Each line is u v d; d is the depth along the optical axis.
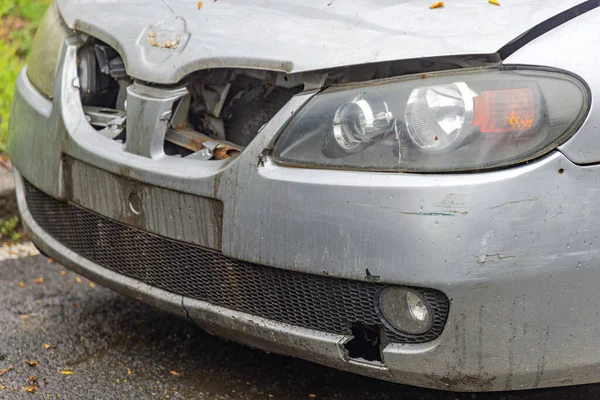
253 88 2.85
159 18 2.94
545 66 2.42
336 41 2.57
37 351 3.33
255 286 2.62
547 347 2.42
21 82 3.40
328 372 3.27
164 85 2.79
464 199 2.31
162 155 2.79
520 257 2.32
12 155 3.38
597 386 3.15
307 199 2.44
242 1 2.88
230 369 3.27
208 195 2.62
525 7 2.59
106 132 3.01
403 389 3.16
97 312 3.72
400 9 2.65
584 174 2.37
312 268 2.45
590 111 2.38
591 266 2.37
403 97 2.44
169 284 2.85
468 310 2.35
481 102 2.38
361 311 2.46
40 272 4.14
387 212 2.35
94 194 2.96
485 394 3.12
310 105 2.54
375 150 2.42
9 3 6.82
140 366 3.26
